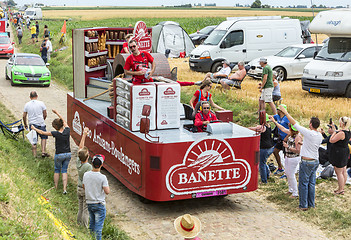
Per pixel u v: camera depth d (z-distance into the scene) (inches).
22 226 190.7
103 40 426.0
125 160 309.4
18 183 246.7
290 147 325.7
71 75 878.4
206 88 337.4
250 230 273.9
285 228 279.7
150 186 278.2
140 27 393.4
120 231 260.8
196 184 284.4
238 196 339.9
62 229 210.8
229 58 884.0
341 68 611.5
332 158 327.0
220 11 6343.5
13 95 706.8
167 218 291.3
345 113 516.7
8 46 1173.1
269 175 375.2
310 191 308.2
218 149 285.7
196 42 1270.9
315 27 661.3
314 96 639.8
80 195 257.0
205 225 279.6
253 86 711.1
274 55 827.4
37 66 808.3
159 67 362.3
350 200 319.6
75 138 427.5
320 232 277.3
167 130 308.3
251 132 305.9
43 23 2356.1
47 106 641.0
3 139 396.2
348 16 625.6
